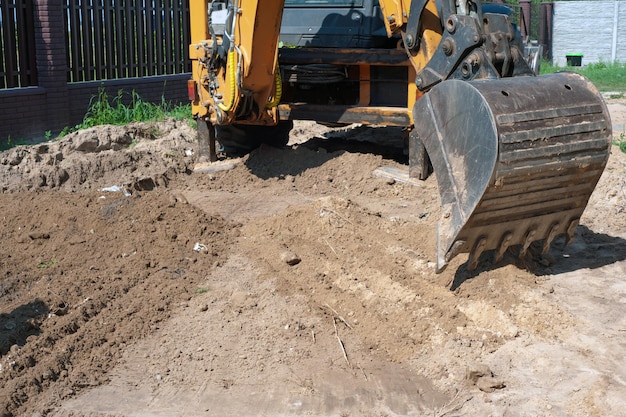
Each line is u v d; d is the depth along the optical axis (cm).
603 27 2638
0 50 1170
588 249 720
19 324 566
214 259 692
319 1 960
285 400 490
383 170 923
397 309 591
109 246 707
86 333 563
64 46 1234
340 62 922
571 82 591
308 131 1226
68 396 495
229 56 855
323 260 673
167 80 1457
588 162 584
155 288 634
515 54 627
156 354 545
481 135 554
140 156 990
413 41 699
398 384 507
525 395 486
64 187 904
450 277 624
